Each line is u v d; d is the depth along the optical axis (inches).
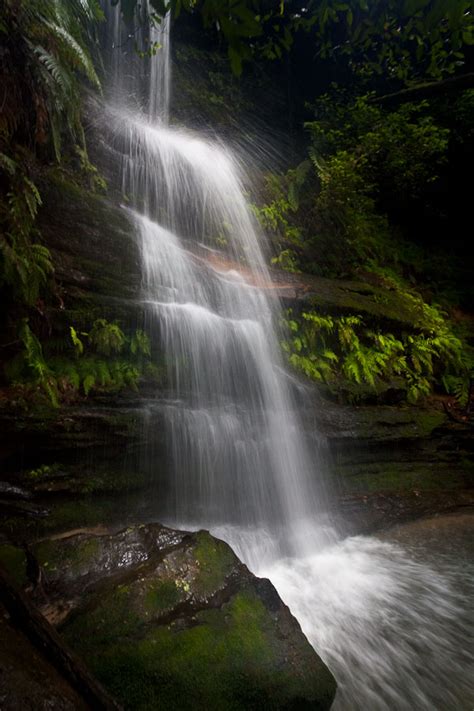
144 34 450.6
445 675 123.4
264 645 109.1
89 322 198.2
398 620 145.3
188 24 534.0
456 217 569.9
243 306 265.1
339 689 116.9
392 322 324.8
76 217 219.5
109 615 106.5
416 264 482.6
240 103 549.6
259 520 204.2
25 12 191.0
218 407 214.1
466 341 409.7
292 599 155.2
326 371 270.7
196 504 192.9
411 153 468.8
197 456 194.9
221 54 561.6
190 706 94.4
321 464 231.3
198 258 286.8
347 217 411.2
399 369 304.8
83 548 132.5
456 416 300.8
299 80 627.5
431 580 169.2
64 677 80.5
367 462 247.4
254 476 208.7
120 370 195.8
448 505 236.1
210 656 102.5
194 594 117.6
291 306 283.0
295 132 591.2
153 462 184.5
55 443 163.5
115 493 173.9
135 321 209.6
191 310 229.9
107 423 174.1
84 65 226.5
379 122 481.7
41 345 185.0
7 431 155.0
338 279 376.5
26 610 87.9
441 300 450.6
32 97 198.2
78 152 248.4
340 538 203.2
